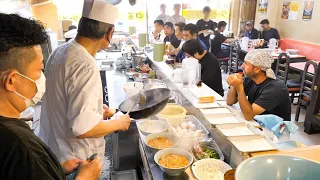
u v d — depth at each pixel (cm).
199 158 139
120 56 403
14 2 407
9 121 68
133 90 228
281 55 431
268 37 627
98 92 128
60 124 136
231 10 729
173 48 424
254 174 85
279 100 198
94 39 132
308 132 345
